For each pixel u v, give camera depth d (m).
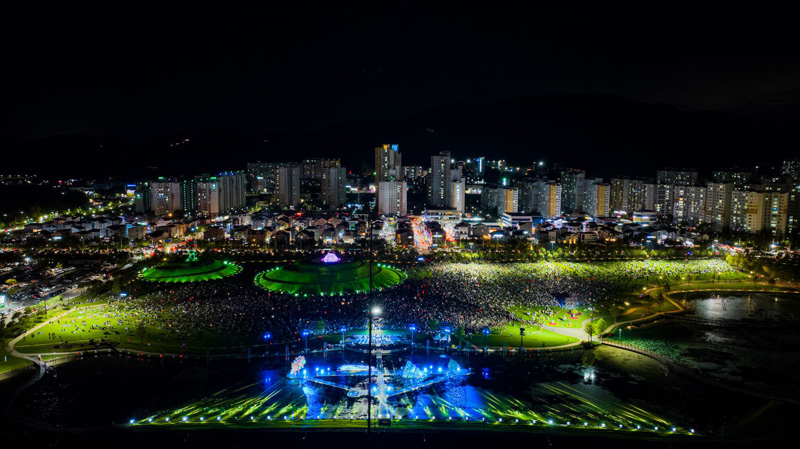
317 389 164.62
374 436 135.00
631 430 140.38
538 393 162.62
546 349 195.88
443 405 154.38
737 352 198.12
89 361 184.88
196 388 165.00
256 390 164.00
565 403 156.25
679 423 145.00
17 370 176.88
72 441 133.12
